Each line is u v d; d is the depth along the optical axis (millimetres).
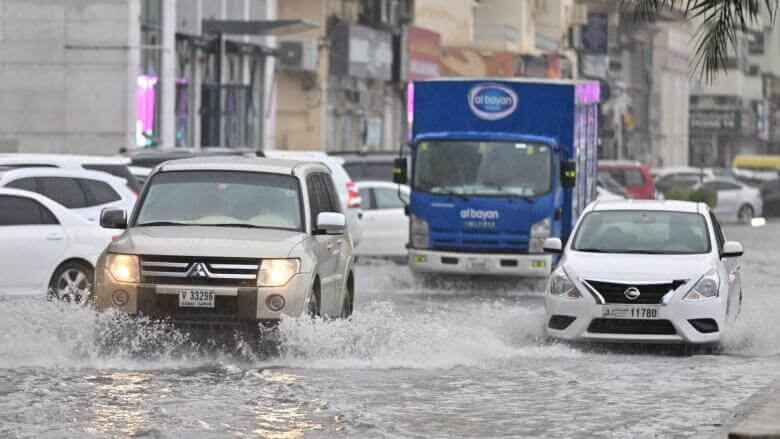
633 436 22250
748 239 96000
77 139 87438
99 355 29984
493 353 32406
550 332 33875
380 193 65812
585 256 34781
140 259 29891
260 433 22031
